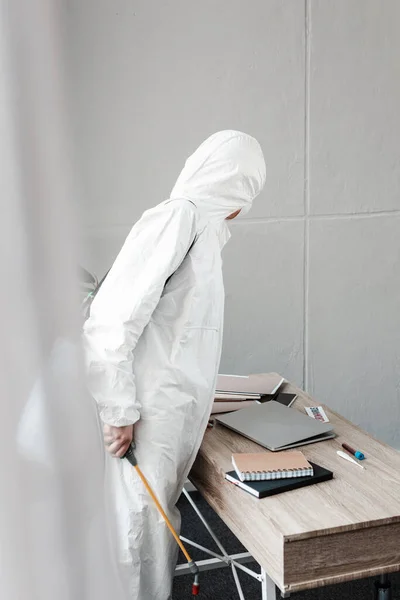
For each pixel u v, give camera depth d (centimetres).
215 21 282
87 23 260
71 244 44
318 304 322
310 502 159
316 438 197
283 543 143
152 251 175
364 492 164
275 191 305
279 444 188
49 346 45
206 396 186
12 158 42
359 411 341
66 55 42
